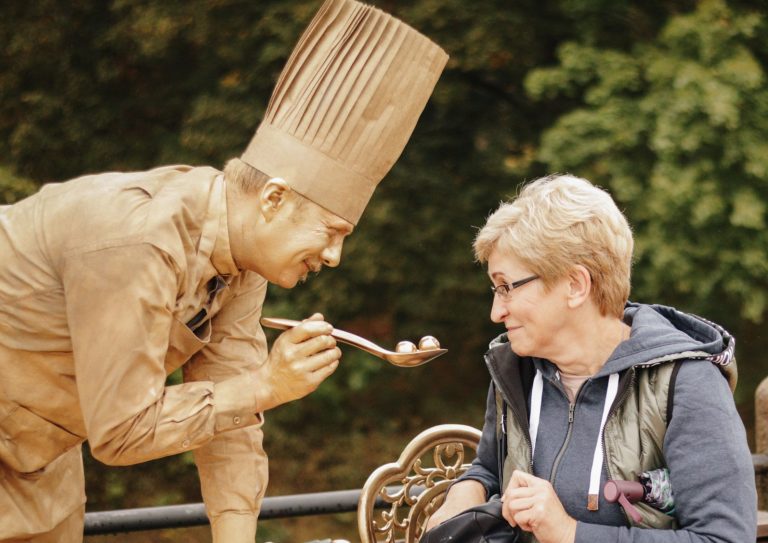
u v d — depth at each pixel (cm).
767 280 817
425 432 293
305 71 226
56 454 240
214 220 226
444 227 964
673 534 211
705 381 216
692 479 212
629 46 845
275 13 878
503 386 238
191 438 217
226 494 254
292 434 1032
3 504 237
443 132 989
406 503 292
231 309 251
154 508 325
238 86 907
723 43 773
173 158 932
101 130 971
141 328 212
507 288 228
